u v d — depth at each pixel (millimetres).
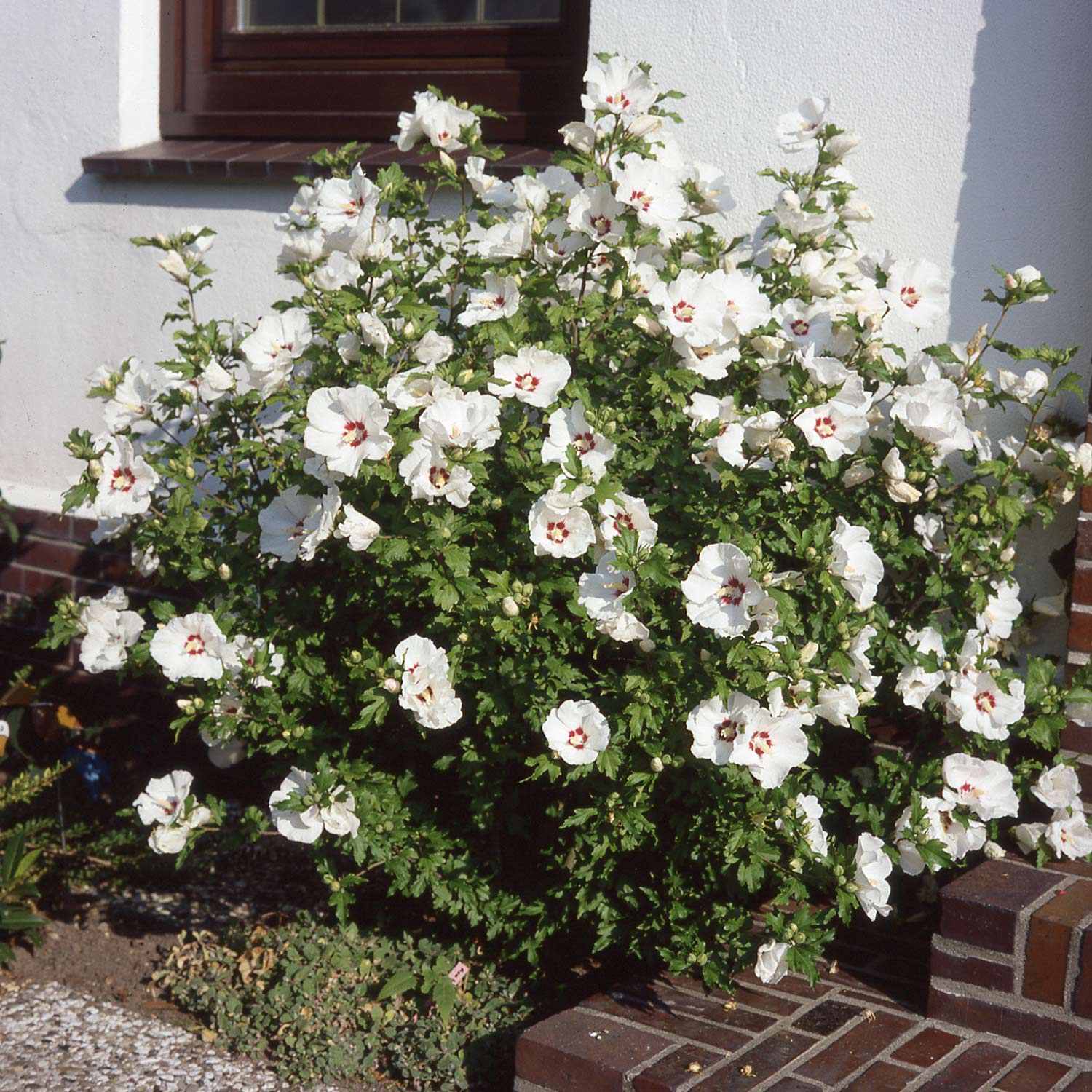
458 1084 3053
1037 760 3412
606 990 3078
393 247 3508
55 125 5109
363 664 2910
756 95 3936
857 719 3027
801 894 2885
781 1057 2771
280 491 3297
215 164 4629
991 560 3342
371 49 4832
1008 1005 2887
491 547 3057
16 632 5285
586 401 3025
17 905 3797
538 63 4539
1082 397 3516
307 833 3092
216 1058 3242
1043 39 3484
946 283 3676
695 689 2791
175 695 4809
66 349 5199
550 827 3330
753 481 2996
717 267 3498
